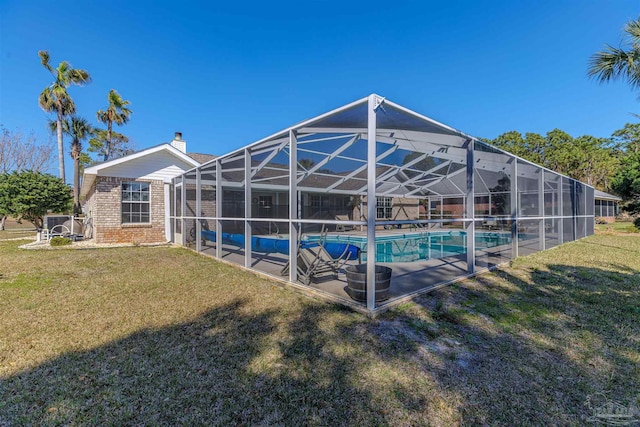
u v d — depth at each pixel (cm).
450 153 722
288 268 543
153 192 1138
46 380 222
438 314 347
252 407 193
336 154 741
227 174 966
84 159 2747
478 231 1073
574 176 2625
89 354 261
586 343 275
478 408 190
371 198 350
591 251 795
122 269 617
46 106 1678
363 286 374
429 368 236
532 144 2894
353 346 273
